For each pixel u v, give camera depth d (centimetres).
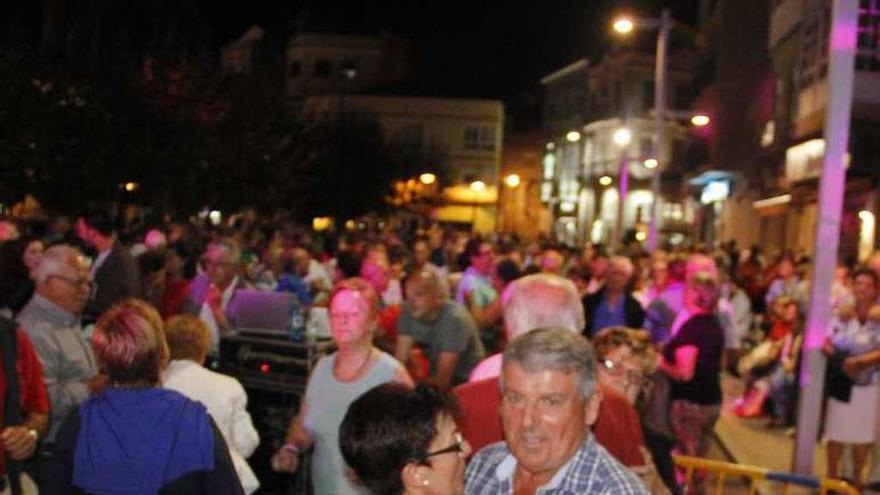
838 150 819
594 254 1616
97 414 392
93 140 2250
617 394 421
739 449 1078
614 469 313
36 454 531
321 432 532
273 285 1243
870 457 962
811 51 2270
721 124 3556
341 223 4853
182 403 396
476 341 755
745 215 3288
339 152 4809
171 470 386
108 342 395
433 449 293
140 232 1744
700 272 793
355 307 529
